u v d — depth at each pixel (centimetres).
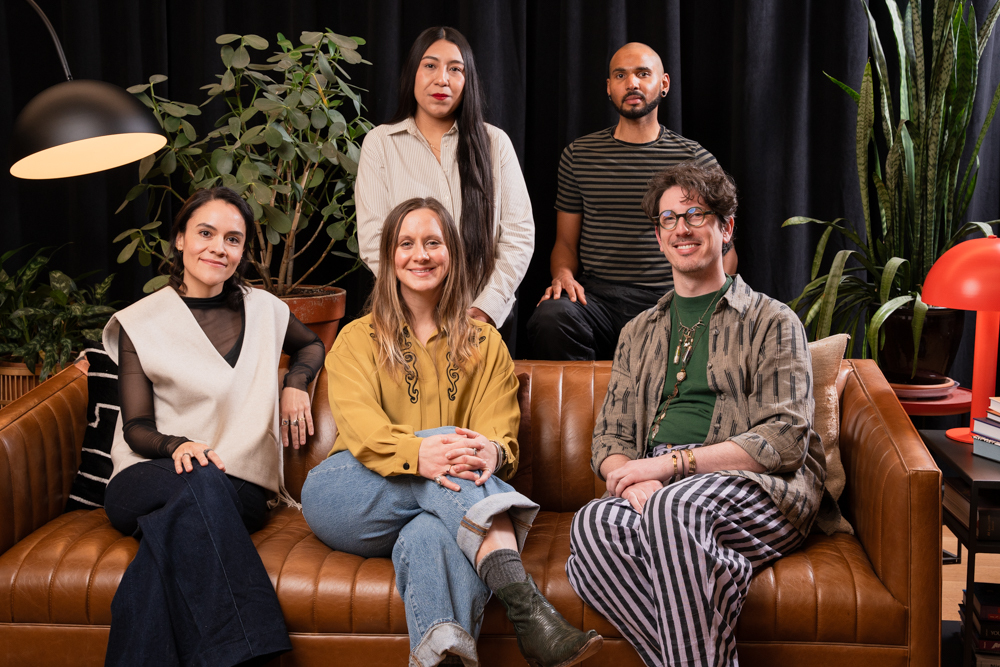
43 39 317
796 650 162
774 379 180
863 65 293
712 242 186
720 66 309
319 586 167
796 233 298
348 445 183
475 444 177
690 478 170
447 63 251
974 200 296
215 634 161
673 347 194
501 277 254
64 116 194
